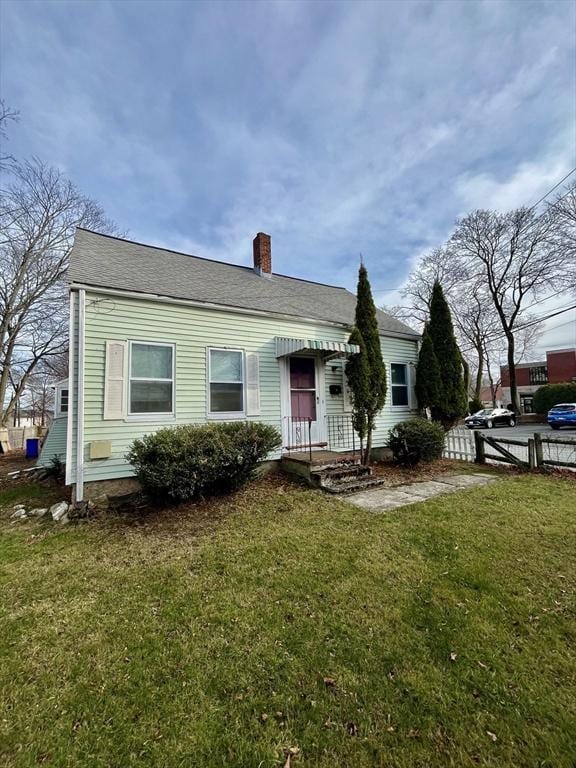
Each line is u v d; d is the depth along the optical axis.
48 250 19.16
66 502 5.98
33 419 38.50
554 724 1.83
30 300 19.28
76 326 5.99
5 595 3.29
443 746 1.75
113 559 4.00
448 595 3.01
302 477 7.15
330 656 2.37
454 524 4.64
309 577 3.41
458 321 29.23
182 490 5.45
